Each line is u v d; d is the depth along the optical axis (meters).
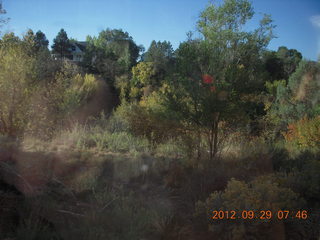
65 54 52.28
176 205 4.08
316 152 6.66
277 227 3.22
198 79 6.30
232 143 6.64
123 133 9.05
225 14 17.50
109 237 3.03
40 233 2.86
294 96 17.78
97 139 8.34
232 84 6.07
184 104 6.18
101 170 5.27
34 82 7.94
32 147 6.36
